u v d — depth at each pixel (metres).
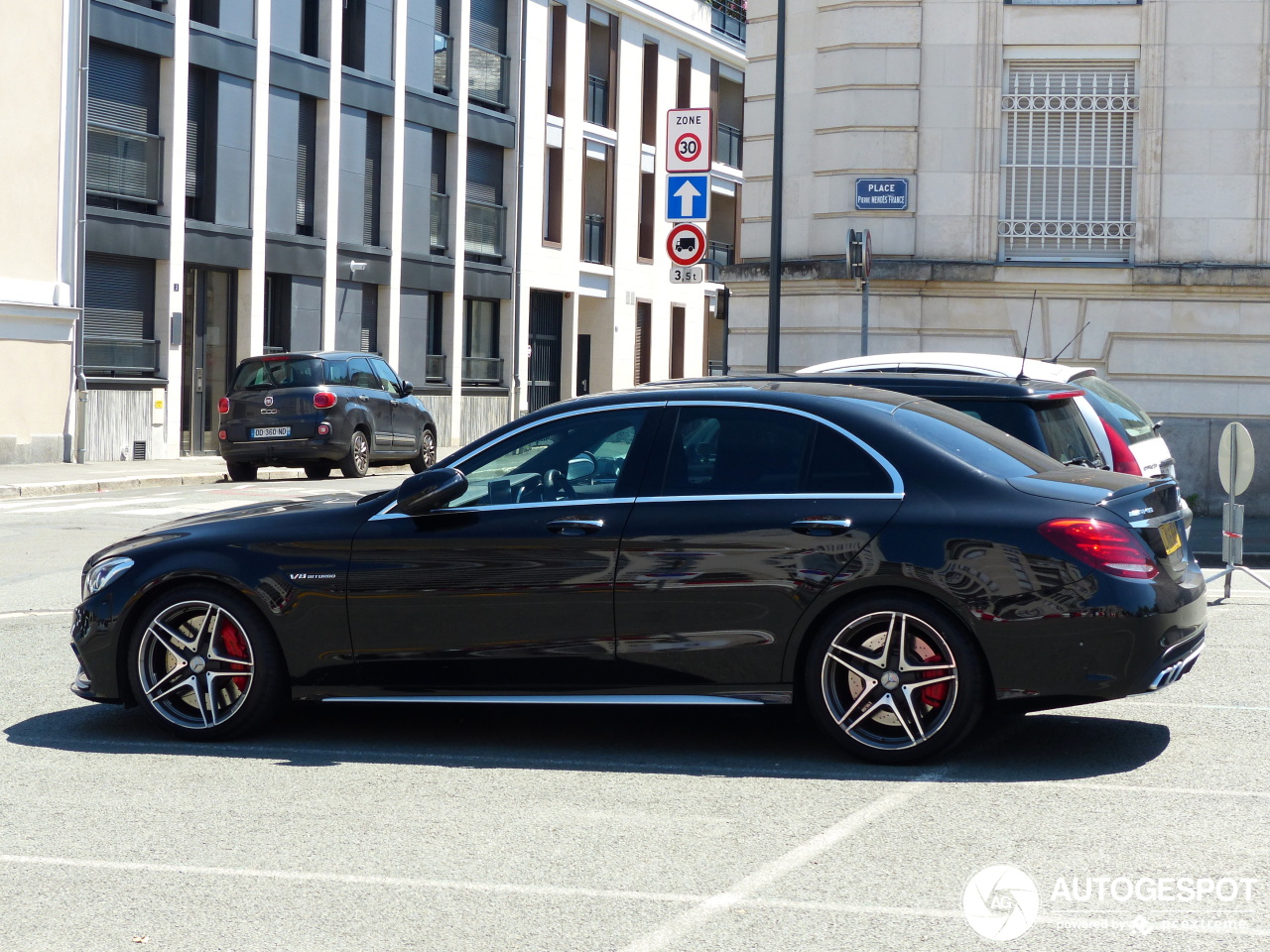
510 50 38.06
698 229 15.90
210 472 24.92
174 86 27.83
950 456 6.60
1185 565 6.71
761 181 20.20
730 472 6.72
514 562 6.77
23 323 24.80
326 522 7.06
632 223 43.25
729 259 49.84
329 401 24.08
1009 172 19.12
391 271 34.00
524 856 5.29
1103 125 18.91
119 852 5.36
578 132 40.72
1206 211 18.55
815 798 6.04
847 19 19.22
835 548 6.47
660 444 6.83
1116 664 6.27
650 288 44.34
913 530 6.42
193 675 7.13
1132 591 6.29
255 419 24.00
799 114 19.77
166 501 19.86
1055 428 8.38
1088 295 18.75
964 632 6.40
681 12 44.97
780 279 19.53
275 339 31.11
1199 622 6.68
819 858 5.24
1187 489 18.56
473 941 4.43
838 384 7.19
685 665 6.63
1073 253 19.06
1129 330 18.70
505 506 6.89
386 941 4.44
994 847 5.36
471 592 6.81
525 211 38.69
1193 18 18.50
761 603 6.54
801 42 19.73
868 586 6.45
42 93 25.12
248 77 29.66
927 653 6.46
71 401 25.86
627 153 42.97
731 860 5.23
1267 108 18.38
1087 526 6.32
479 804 5.99
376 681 6.96
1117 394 11.05
